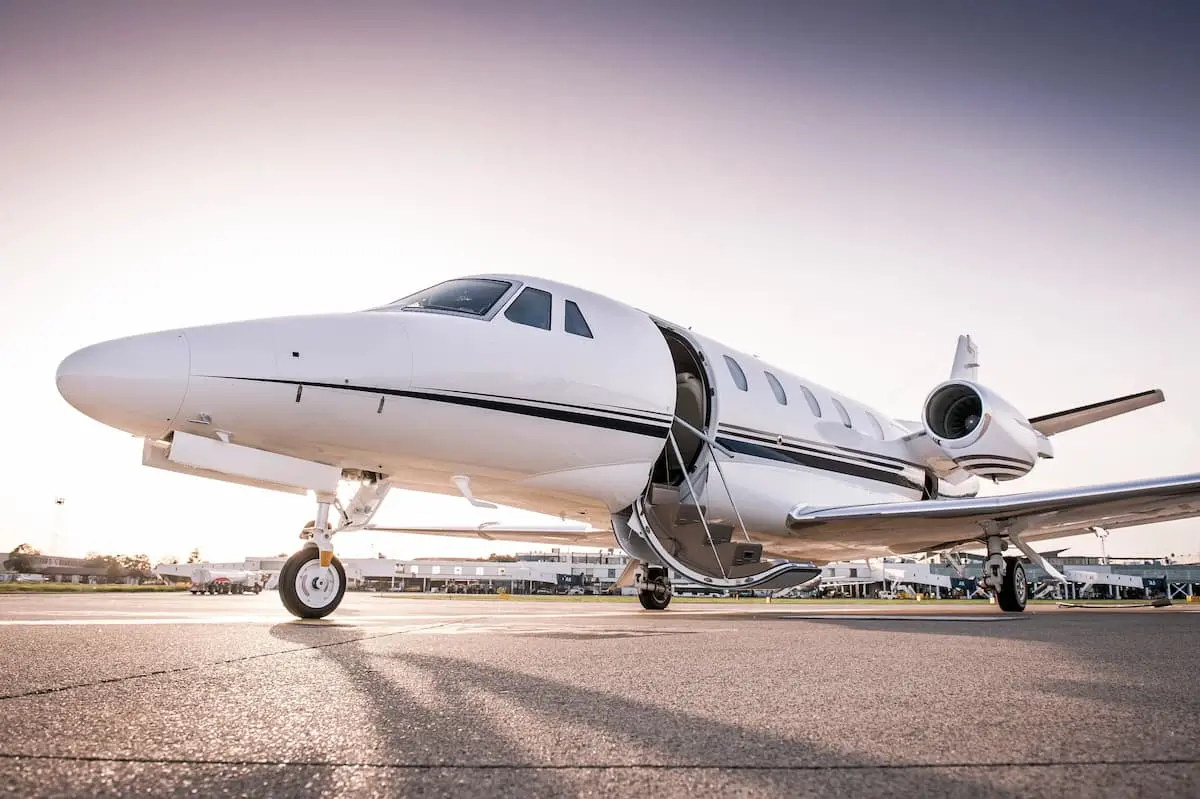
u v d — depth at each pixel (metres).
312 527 6.81
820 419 11.62
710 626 6.05
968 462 11.86
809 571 9.65
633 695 2.51
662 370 8.88
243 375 6.10
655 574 11.77
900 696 2.49
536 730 1.97
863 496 12.14
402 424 6.85
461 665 3.25
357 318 7.02
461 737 1.89
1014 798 1.39
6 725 1.99
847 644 4.28
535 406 7.65
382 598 24.16
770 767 1.62
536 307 8.16
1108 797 1.39
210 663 3.24
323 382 6.43
